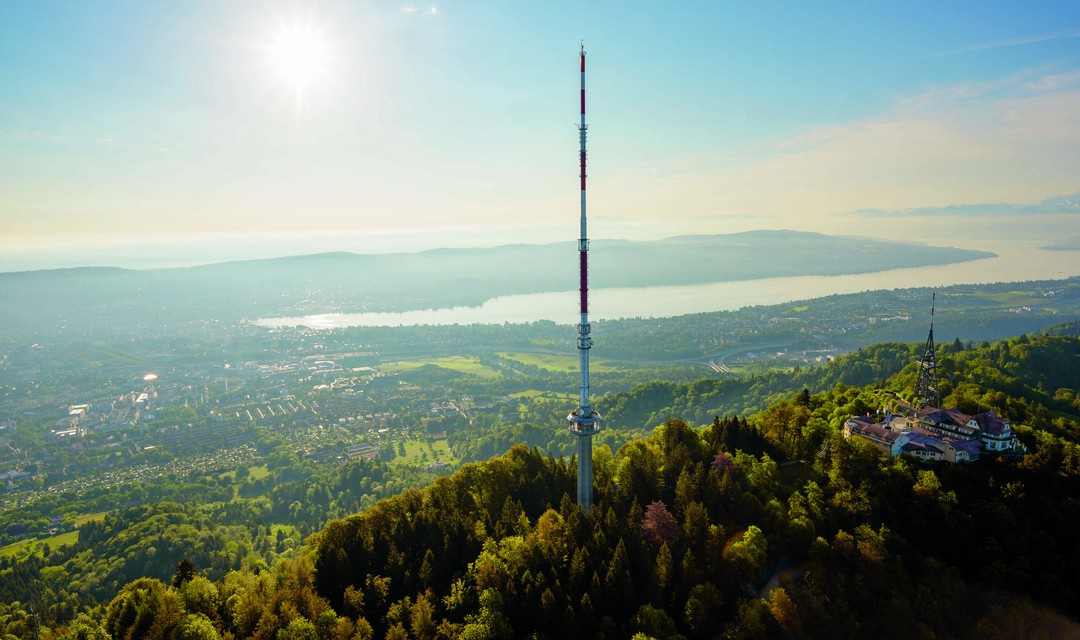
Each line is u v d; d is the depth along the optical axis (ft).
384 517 593.01
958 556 525.34
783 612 452.35
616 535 501.15
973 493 567.18
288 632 442.09
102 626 497.05
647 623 442.50
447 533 526.16
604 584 457.68
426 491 644.27
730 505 545.03
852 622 465.88
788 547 517.96
